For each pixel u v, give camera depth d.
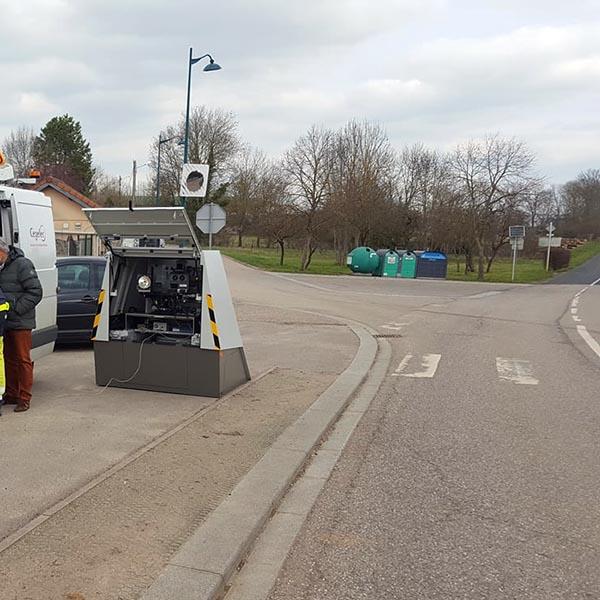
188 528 3.85
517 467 5.29
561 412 7.10
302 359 9.94
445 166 50.69
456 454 5.61
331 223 44.66
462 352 11.25
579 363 10.30
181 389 7.21
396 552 3.79
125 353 7.37
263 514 4.10
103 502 4.18
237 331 7.70
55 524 3.85
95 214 7.02
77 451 5.21
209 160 53.56
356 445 5.82
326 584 3.41
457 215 40.47
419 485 4.86
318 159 44.66
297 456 5.24
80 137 72.25
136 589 3.16
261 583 3.41
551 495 4.70
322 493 4.68
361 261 39.94
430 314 17.92
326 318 15.75
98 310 7.45
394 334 13.53
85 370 8.53
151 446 5.36
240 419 6.29
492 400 7.64
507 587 3.41
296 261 53.00
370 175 50.50
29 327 6.42
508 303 22.36
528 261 62.31
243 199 65.19
